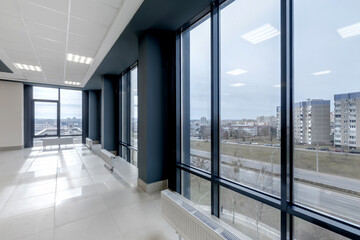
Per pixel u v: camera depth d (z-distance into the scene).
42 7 2.39
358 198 1.30
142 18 2.70
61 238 1.96
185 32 3.12
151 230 2.12
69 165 5.03
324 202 1.47
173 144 3.26
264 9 1.89
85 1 2.31
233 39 2.22
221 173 2.42
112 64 4.96
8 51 3.88
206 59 2.67
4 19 2.65
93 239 1.96
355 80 1.29
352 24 1.31
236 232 2.10
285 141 1.65
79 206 2.67
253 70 2.00
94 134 9.38
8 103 7.24
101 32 3.14
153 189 3.19
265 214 1.89
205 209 2.61
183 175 3.17
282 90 1.66
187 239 1.66
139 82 3.37
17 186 3.43
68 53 4.07
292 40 1.65
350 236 1.25
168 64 3.31
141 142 3.32
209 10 2.52
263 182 1.92
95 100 9.41
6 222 2.24
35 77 6.43
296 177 1.65
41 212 2.49
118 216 2.41
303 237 1.60
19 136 7.48
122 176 4.08
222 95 2.38
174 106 3.24
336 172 1.40
